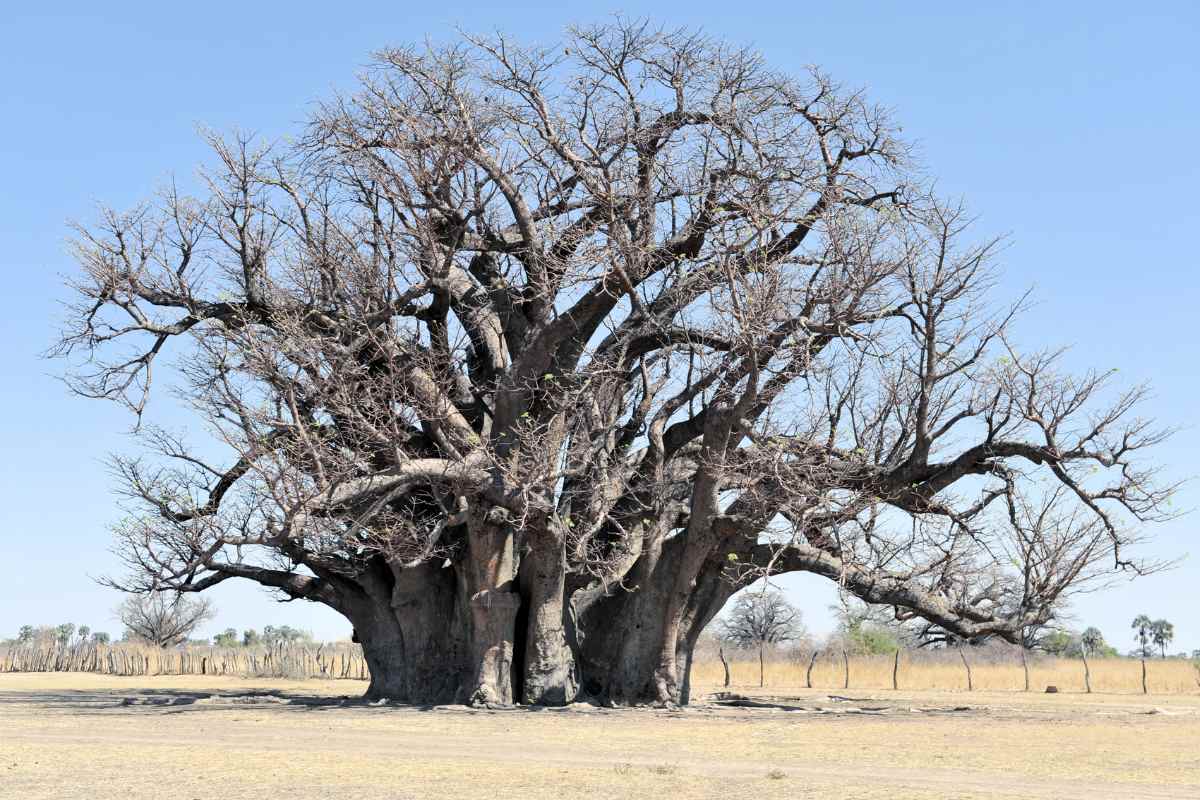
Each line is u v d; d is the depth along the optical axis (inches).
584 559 1146.7
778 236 1127.6
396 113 1109.1
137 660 2342.5
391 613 1261.1
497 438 1147.9
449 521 1122.7
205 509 1096.8
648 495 1217.4
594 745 788.0
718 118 1136.2
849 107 1166.3
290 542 1092.5
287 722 970.7
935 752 750.5
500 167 1135.6
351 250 1137.4
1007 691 1840.6
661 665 1194.6
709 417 1120.8
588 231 1141.7
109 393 1151.6
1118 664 2244.1
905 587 1187.9
